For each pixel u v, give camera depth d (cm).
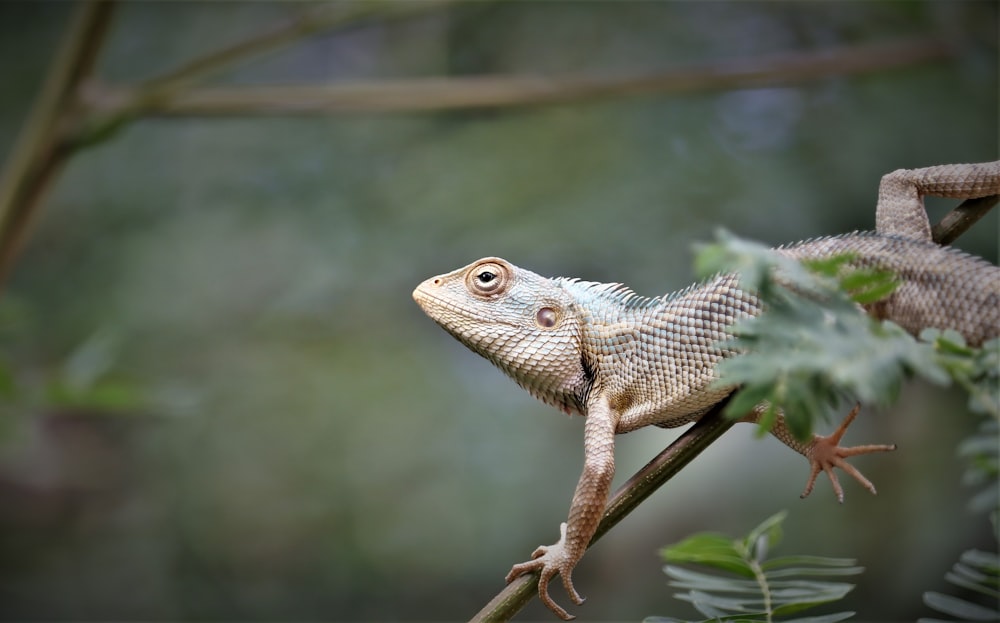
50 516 1130
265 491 1043
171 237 1126
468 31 1146
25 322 663
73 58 666
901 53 847
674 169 977
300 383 1070
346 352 1097
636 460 899
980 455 225
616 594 980
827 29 1049
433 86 771
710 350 379
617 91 784
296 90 746
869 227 920
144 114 717
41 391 604
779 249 368
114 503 1118
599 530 367
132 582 1058
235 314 1108
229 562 1041
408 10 761
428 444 1038
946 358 232
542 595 365
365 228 1073
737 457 946
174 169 1161
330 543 1024
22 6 1214
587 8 1112
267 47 729
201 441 1064
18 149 675
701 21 1093
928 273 341
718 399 379
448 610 1004
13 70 1179
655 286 924
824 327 227
